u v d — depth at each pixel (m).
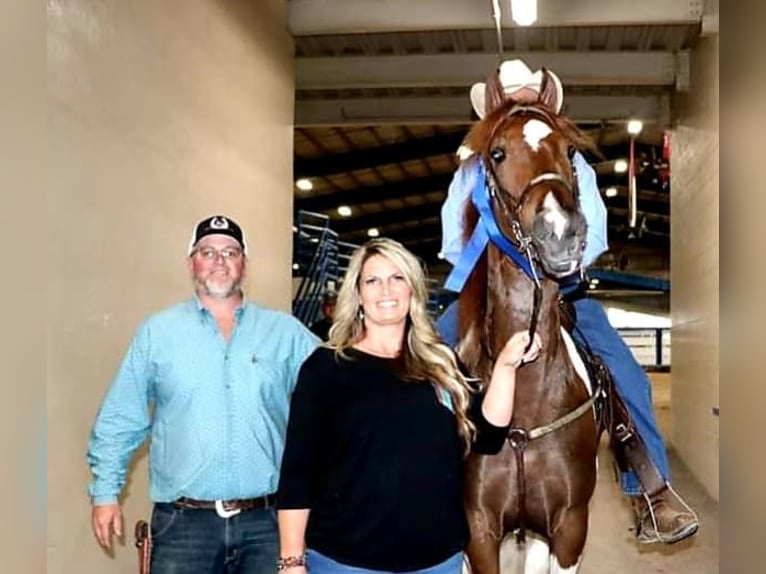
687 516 2.41
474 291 2.13
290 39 5.93
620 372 2.48
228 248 2.12
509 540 2.16
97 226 2.93
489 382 1.95
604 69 6.68
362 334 1.74
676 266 7.35
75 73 2.76
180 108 3.80
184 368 2.04
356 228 16.02
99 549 2.94
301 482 1.65
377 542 1.60
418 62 6.92
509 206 1.96
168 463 2.04
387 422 1.63
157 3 3.52
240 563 2.06
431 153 10.82
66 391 2.69
